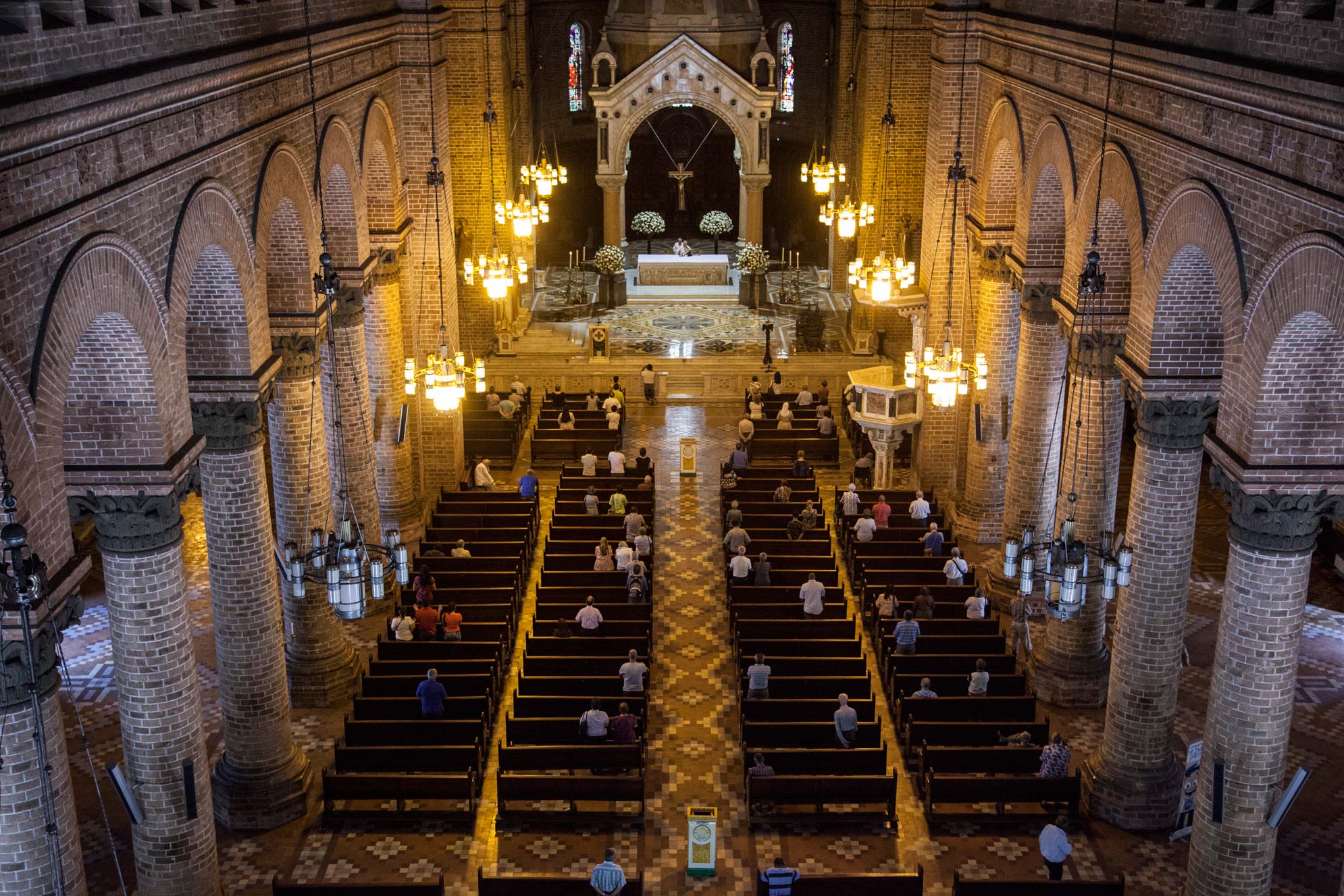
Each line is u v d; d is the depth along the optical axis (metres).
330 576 15.88
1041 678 23.66
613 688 22.36
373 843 19.48
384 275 27.91
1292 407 14.62
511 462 35.00
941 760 20.11
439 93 28.97
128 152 13.64
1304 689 23.94
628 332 44.28
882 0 37.19
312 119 20.73
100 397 14.62
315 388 21.94
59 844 12.66
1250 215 14.68
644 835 19.61
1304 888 18.39
